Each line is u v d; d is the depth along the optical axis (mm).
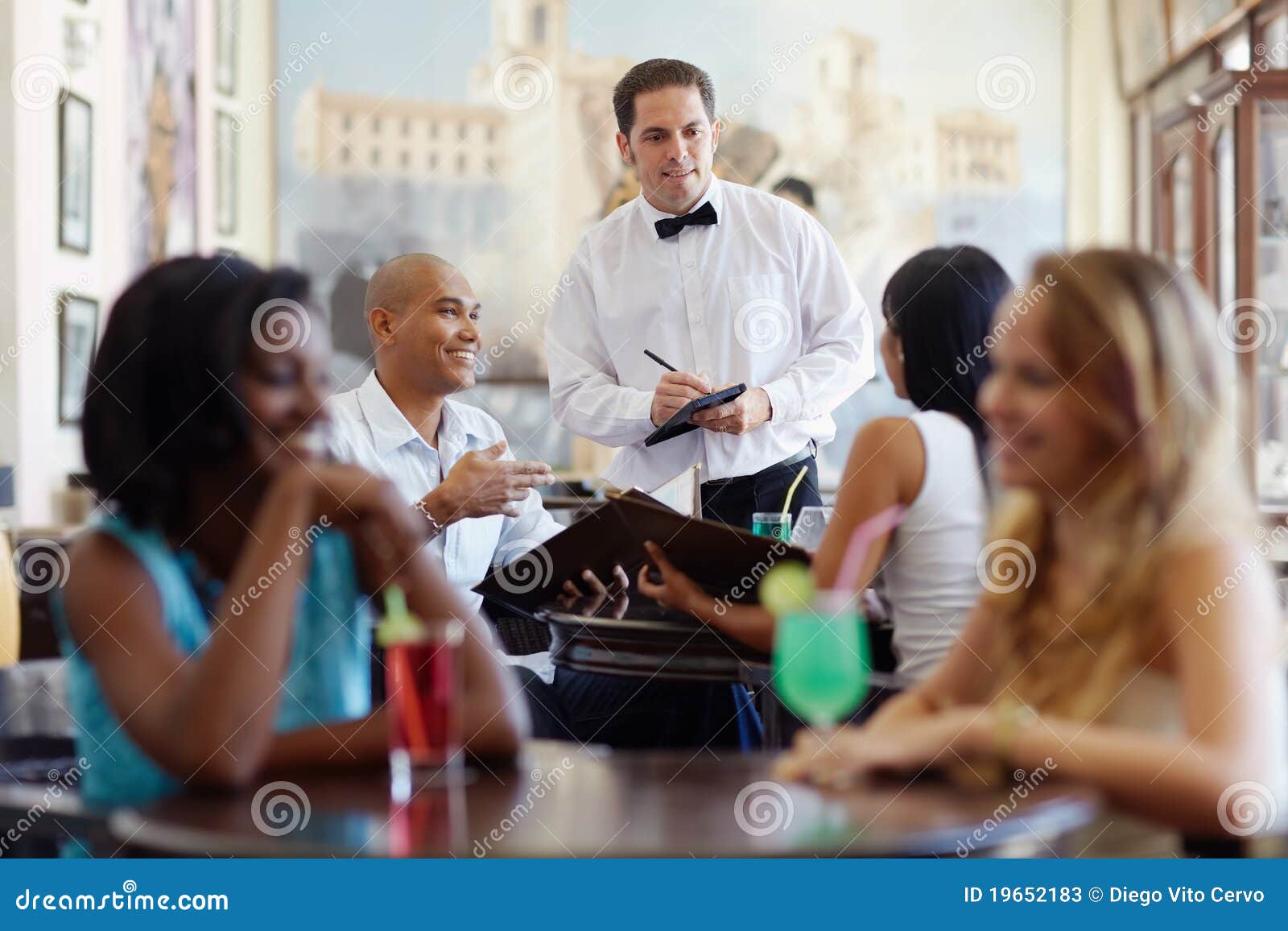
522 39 6340
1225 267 5004
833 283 3324
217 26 6125
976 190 6500
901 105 6484
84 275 4922
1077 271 1324
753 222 3303
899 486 1891
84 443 1385
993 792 1183
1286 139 4855
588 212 6379
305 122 6277
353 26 6289
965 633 1510
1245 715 1189
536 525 2916
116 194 5176
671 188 3236
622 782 1258
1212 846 1331
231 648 1271
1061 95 6500
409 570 1479
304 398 1428
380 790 1231
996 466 1900
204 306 1381
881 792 1191
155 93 5441
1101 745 1192
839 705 1380
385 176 6312
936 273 1933
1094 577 1336
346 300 6305
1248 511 1307
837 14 6441
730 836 1036
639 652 2119
